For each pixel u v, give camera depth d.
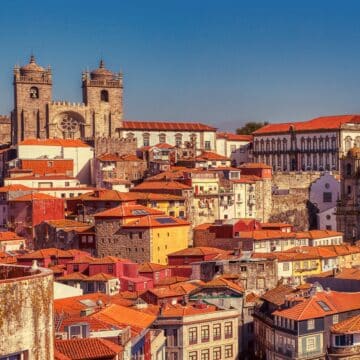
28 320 39.53
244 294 155.38
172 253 199.50
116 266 174.38
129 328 89.38
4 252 197.88
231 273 176.12
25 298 39.44
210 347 141.25
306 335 135.50
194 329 138.75
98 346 72.75
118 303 137.12
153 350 109.56
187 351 137.50
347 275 164.25
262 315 148.50
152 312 138.50
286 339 137.50
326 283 162.75
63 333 81.44
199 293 154.75
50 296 41.25
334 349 133.50
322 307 138.88
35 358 39.84
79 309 111.81
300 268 188.00
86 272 175.00
